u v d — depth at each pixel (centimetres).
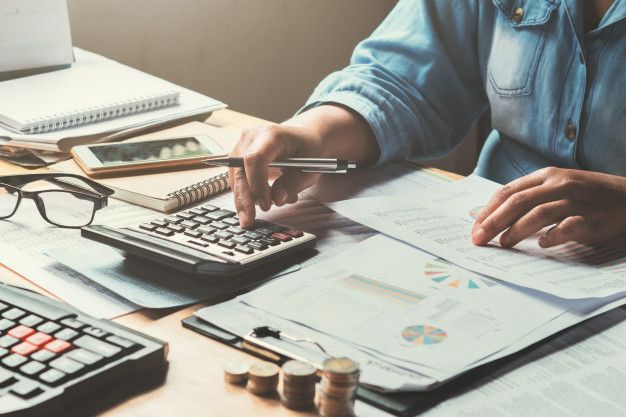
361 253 81
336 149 107
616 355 66
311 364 60
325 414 57
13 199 96
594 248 85
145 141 110
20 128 110
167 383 61
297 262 81
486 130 243
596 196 88
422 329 67
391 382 59
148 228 82
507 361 65
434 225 88
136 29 184
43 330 63
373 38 129
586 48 113
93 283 76
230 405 58
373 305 71
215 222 85
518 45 121
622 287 75
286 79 214
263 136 95
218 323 68
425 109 124
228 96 206
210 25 195
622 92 111
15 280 76
